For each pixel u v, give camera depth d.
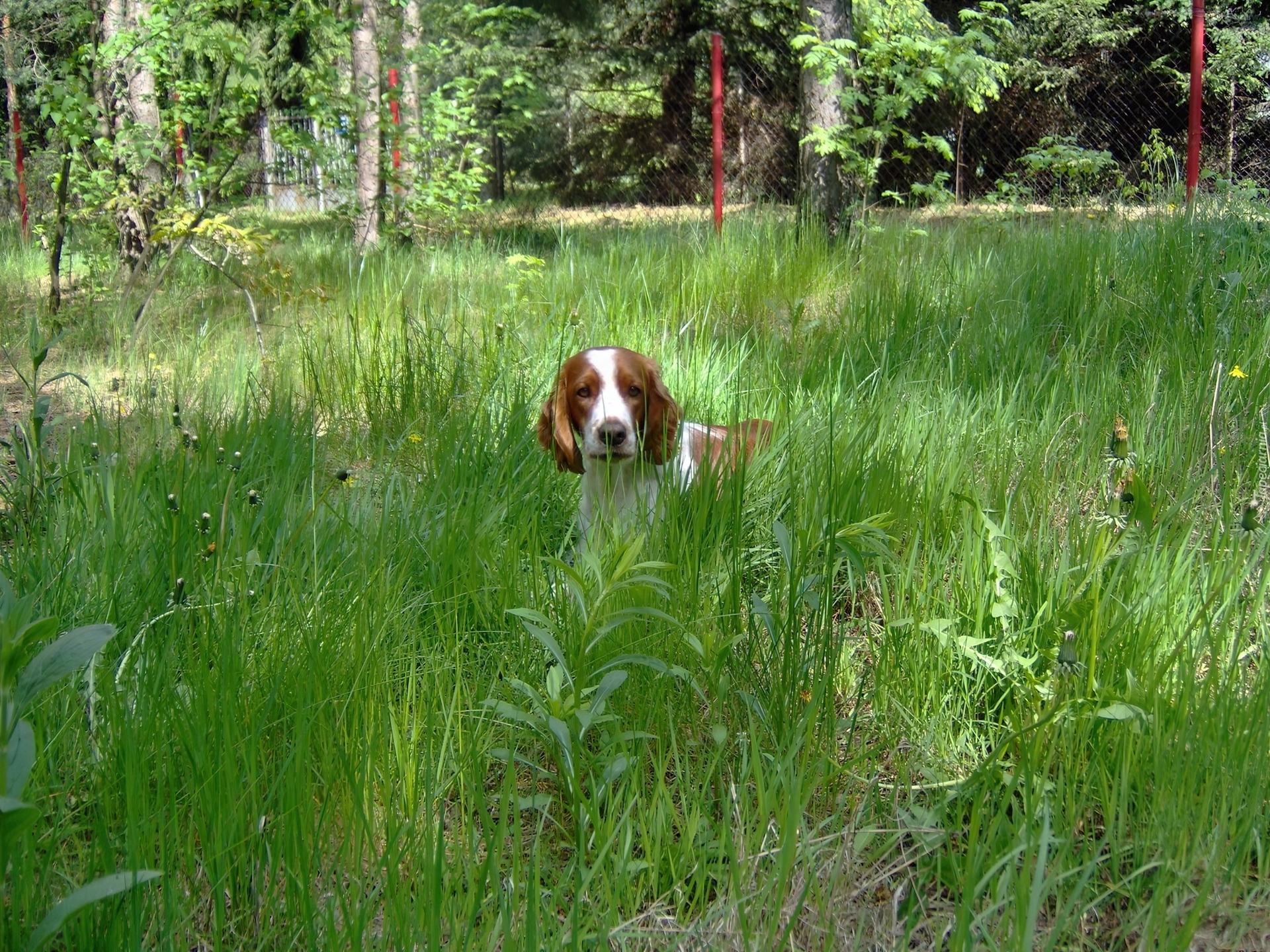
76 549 3.32
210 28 7.91
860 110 10.73
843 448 4.06
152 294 7.68
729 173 14.28
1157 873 2.19
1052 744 2.44
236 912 2.20
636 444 3.70
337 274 8.73
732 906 2.09
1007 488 3.82
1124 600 2.79
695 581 3.18
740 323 6.81
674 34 16.22
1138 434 4.19
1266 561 3.02
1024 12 14.84
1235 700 2.45
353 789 2.31
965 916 1.91
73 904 1.61
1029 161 9.61
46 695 2.63
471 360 5.66
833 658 2.76
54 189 8.73
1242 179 10.95
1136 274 6.21
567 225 12.40
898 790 2.55
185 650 2.83
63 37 8.17
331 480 4.33
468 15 12.09
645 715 2.75
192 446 3.96
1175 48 14.35
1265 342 4.77
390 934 2.02
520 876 2.26
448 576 3.33
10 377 6.86
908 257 7.61
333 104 8.72
